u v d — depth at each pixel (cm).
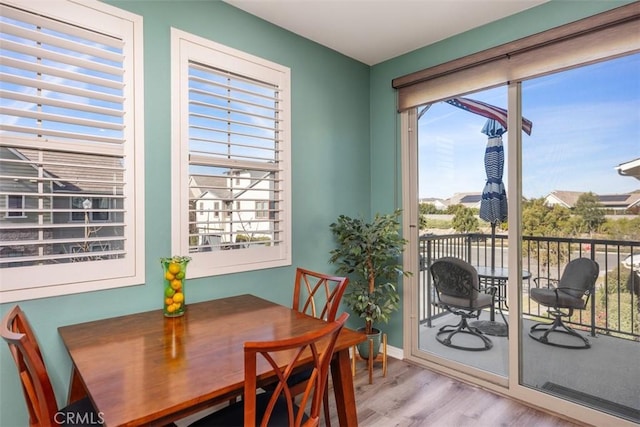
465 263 275
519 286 244
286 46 266
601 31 202
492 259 260
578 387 221
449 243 285
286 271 266
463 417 218
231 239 235
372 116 333
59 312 167
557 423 213
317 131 288
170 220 204
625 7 192
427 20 251
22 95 157
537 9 230
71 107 171
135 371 119
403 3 230
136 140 192
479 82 256
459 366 274
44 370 109
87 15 175
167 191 204
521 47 232
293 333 157
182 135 210
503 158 253
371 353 265
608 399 210
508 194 248
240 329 162
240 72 238
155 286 199
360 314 279
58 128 169
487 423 212
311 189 284
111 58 183
